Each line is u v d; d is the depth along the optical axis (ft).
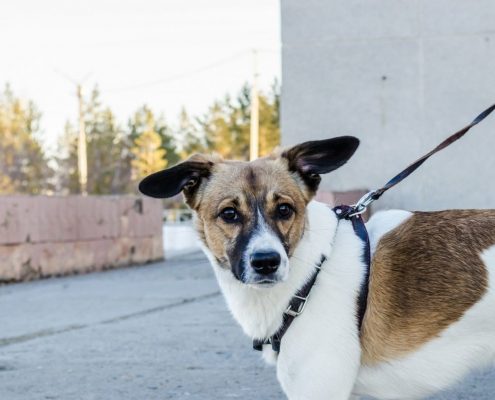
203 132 77.87
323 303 4.15
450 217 4.34
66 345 6.81
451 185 12.42
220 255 4.29
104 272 14.20
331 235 4.25
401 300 4.22
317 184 4.41
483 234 4.26
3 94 77.77
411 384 4.26
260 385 5.59
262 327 4.22
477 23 12.31
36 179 73.72
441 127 12.47
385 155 12.66
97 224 14.51
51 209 13.26
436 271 4.23
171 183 4.42
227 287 4.29
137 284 11.50
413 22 12.50
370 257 4.26
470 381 5.50
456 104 12.42
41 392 5.55
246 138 70.03
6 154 73.15
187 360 6.22
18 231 12.44
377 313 4.22
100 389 5.59
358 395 4.40
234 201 4.24
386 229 4.35
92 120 81.71
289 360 4.18
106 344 6.80
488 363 4.25
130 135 84.17
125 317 8.13
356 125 12.75
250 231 4.16
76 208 13.93
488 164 12.29
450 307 4.20
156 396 5.42
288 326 4.17
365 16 12.64
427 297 4.21
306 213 4.28
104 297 9.95
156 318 7.98
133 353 6.47
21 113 77.36
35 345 6.84
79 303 9.43
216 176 4.36
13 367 6.15
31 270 12.71
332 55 12.78
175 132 85.35
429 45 12.47
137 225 15.81
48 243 13.14
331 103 12.81
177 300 9.38
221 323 7.54
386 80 12.62
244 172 4.32
